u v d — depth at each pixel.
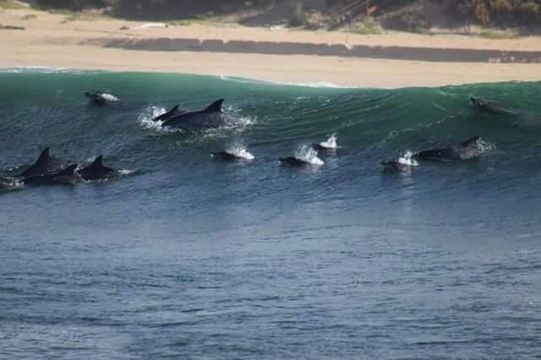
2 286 96.94
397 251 104.38
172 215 118.62
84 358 82.56
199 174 130.12
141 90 158.75
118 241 110.25
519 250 103.50
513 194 120.00
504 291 93.50
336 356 82.44
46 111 151.00
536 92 146.88
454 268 99.19
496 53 180.38
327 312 89.88
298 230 112.19
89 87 160.75
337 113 142.88
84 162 135.75
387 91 147.75
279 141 137.25
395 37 192.50
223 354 83.00
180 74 167.25
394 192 122.31
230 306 91.75
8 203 123.19
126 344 84.75
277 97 150.00
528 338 84.50
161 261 103.44
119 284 97.31
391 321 88.00
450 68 174.75
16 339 85.88
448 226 111.50
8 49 187.88
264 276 98.75
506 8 199.88
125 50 187.50
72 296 94.50
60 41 192.62
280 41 185.50
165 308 91.56
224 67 174.38
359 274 98.50
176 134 139.62
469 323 87.25
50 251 107.19
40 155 133.62
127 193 125.38
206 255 105.06
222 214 118.44
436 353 82.56
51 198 124.25
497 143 132.50
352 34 195.62
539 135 133.62
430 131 137.38
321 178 126.81
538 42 191.25
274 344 84.44
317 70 172.50
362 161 131.00
